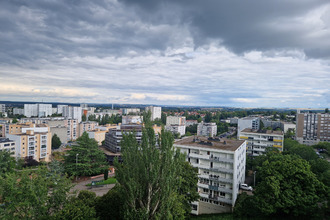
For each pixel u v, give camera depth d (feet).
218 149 173.58
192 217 160.35
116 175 101.81
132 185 94.89
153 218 95.71
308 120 476.13
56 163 224.53
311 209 121.60
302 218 131.03
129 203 98.37
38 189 105.50
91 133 488.02
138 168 99.25
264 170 145.89
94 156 269.03
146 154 98.94
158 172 96.78
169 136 102.22
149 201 97.04
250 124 475.31
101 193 203.00
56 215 100.37
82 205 108.58
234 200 165.48
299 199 122.62
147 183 98.99
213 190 172.96
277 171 136.56
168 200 95.14
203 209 175.11
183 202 139.64
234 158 166.50
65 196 118.93
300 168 131.85
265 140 307.17
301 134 483.10
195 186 148.56
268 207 123.95
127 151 102.73
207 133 633.20
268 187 128.57
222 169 169.99
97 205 124.06
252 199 138.82
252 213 137.69
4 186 103.09
